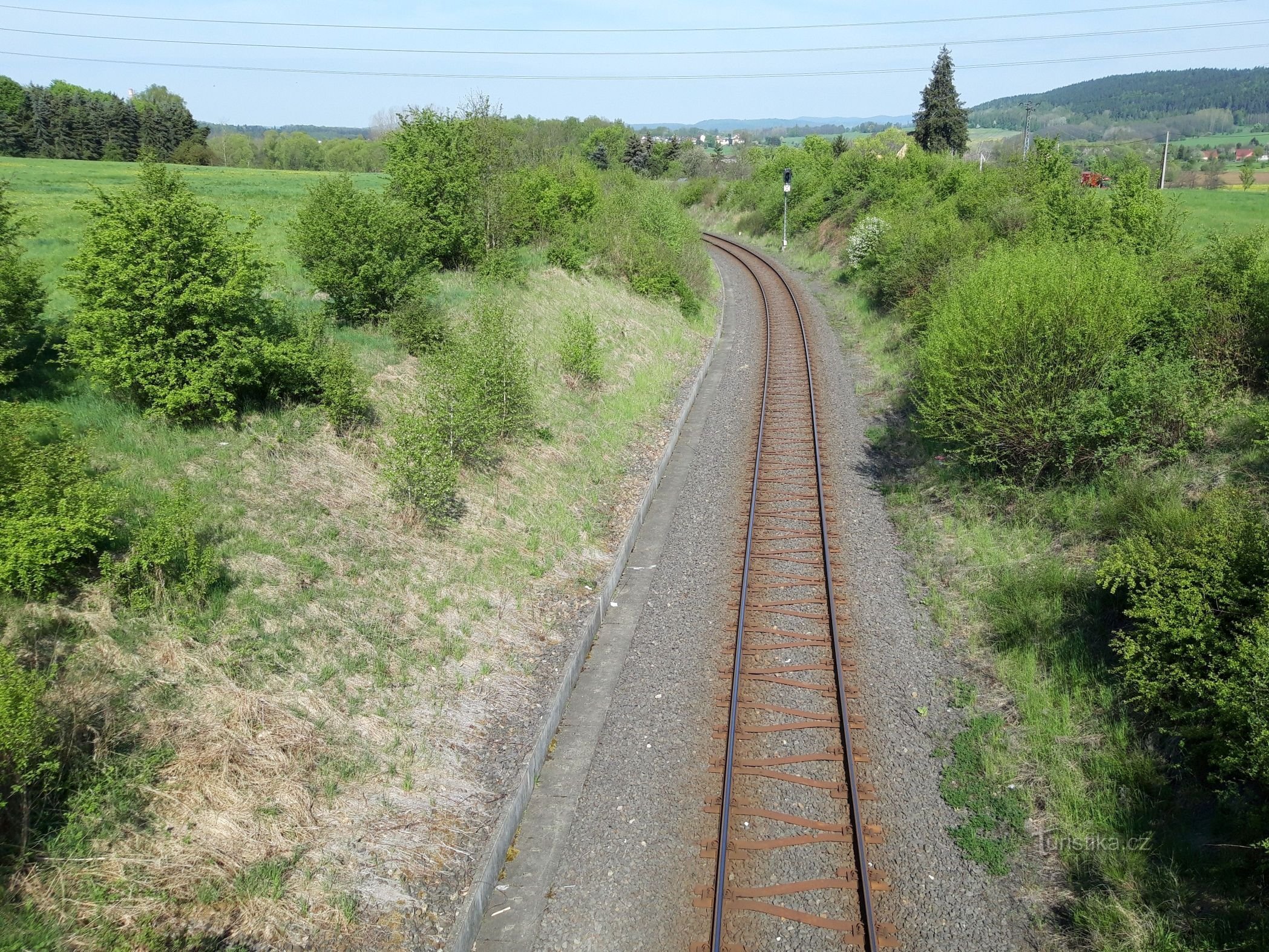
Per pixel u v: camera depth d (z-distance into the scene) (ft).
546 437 60.34
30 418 33.68
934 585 44.06
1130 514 40.47
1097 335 46.80
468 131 88.74
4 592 28.71
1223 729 27.35
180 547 32.32
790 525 51.34
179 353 43.70
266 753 27.61
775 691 35.68
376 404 52.90
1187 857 25.52
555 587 43.78
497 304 73.51
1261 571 30.25
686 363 89.35
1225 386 48.32
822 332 104.58
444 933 24.18
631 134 320.70
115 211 42.55
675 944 24.26
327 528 39.99
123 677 27.86
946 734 33.04
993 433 48.70
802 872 26.53
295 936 22.90
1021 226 91.66
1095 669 34.04
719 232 230.68
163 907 22.13
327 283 63.57
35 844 22.45
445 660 35.53
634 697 35.70
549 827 28.78
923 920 24.82
